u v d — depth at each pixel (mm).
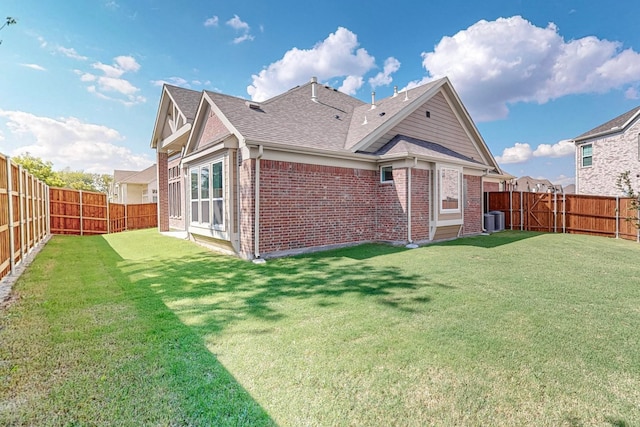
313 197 9641
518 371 2902
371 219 11188
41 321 4070
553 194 15195
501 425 2240
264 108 11430
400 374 2854
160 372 2875
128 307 4648
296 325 3965
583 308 4523
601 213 13664
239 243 9211
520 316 4223
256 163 8469
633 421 2281
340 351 3275
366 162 10969
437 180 11164
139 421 2254
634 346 3379
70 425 2209
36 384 2674
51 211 15203
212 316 4285
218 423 2244
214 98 10570
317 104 14062
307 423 2248
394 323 4008
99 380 2744
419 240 10758
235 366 2988
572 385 2695
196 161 11438
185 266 7676
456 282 5922
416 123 12695
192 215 12039
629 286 5633
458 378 2791
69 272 7004
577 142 22156
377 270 6910
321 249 9758
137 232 17062
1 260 6195
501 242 11148
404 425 2232
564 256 8492
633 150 18719
